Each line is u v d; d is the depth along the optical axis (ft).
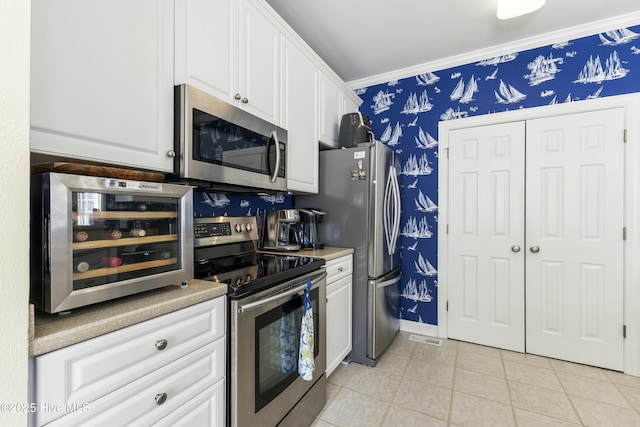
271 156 5.77
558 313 7.84
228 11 4.87
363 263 7.61
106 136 3.22
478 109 8.76
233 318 3.82
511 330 8.36
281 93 6.23
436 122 9.31
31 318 2.10
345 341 7.24
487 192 8.61
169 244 3.39
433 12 6.85
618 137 7.20
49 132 2.75
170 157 3.99
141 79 3.59
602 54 7.38
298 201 8.69
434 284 9.34
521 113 8.16
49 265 2.37
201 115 4.24
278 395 4.58
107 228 2.80
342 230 7.89
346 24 7.29
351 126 8.34
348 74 9.96
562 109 7.72
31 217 2.48
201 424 3.43
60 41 2.82
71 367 2.31
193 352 3.34
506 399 6.11
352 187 7.78
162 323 2.99
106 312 2.70
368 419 5.52
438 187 9.25
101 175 2.82
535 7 6.20
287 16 6.97
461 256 8.96
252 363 4.04
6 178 1.92
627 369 7.13
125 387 2.67
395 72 9.74
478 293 8.75
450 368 7.37
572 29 7.47
